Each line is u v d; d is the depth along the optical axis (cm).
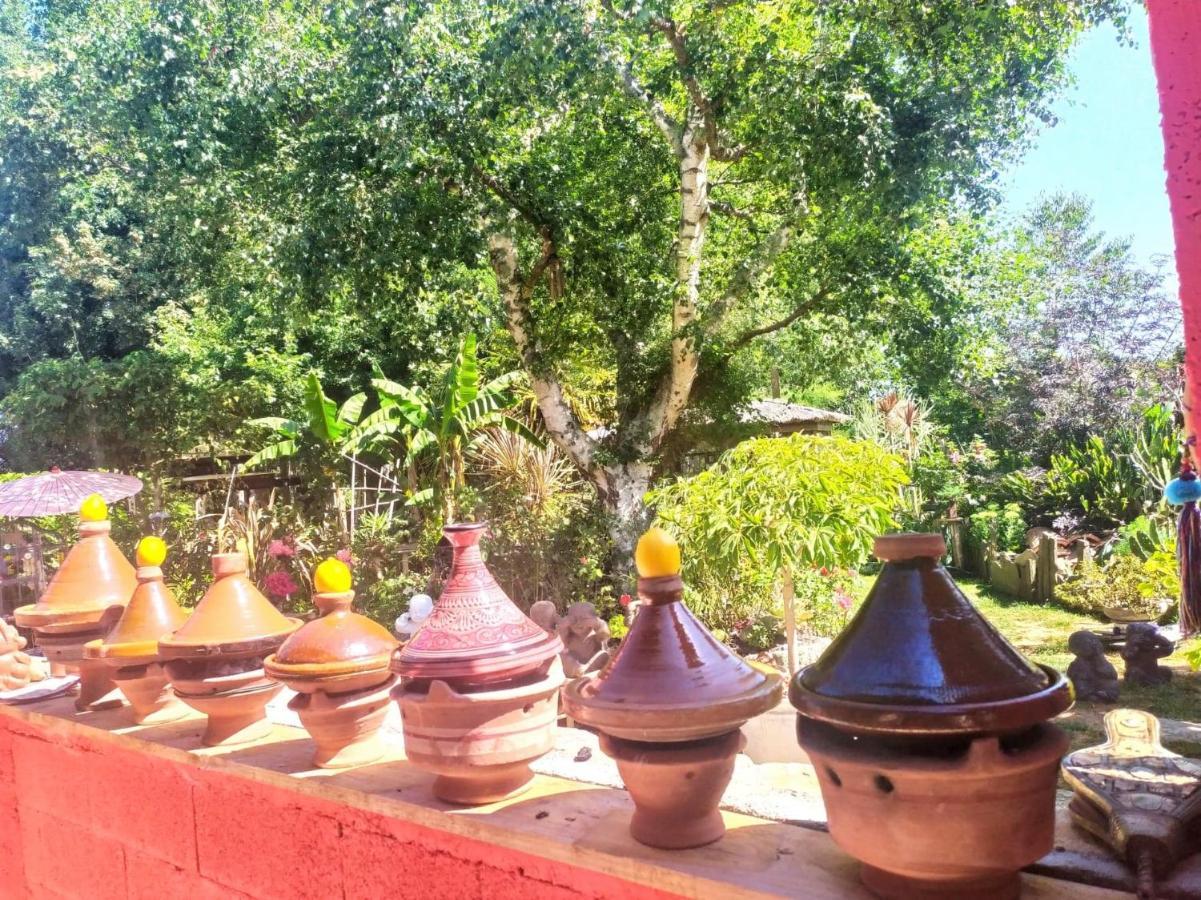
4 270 1936
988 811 102
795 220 1092
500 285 1136
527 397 1322
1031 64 1005
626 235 1230
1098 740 532
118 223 1956
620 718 125
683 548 465
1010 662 111
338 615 183
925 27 947
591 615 538
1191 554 206
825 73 966
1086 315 1956
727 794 152
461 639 154
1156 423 1274
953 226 1140
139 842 230
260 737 207
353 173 991
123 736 218
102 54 1161
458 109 966
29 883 275
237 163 1096
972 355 1204
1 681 280
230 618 200
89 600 246
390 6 935
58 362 1648
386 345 1577
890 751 105
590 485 1234
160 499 1487
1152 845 112
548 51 904
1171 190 121
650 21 974
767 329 1204
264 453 1422
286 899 191
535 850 139
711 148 1137
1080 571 1122
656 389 1212
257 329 1661
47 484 915
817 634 781
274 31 1107
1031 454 1867
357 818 175
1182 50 118
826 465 439
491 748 149
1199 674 705
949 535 1417
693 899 122
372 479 1516
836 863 124
